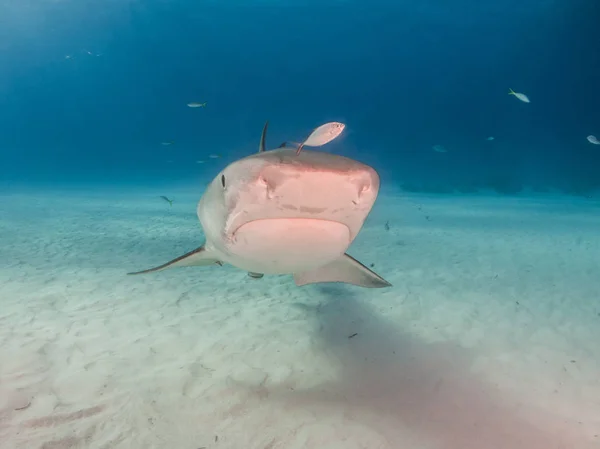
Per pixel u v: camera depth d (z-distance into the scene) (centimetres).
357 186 205
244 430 330
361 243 1124
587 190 3066
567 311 614
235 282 739
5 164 9081
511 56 6109
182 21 7550
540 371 437
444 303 648
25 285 679
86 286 686
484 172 3819
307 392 388
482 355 474
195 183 3791
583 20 4244
